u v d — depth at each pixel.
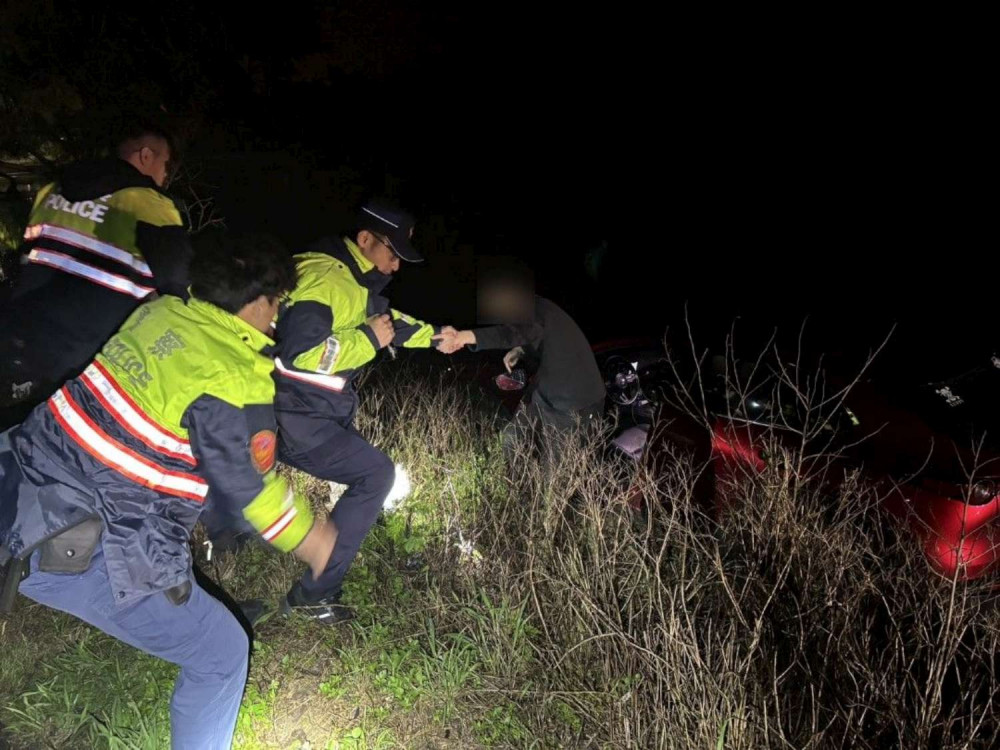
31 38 5.23
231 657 2.46
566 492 3.76
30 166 5.69
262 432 2.25
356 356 3.27
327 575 3.35
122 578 2.17
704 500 4.63
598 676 3.14
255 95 7.34
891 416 4.10
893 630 3.05
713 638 3.11
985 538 3.66
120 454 2.18
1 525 2.19
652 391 5.55
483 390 6.19
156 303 2.31
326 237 3.34
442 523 4.14
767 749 2.62
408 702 3.10
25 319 3.27
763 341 4.99
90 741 2.88
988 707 2.71
